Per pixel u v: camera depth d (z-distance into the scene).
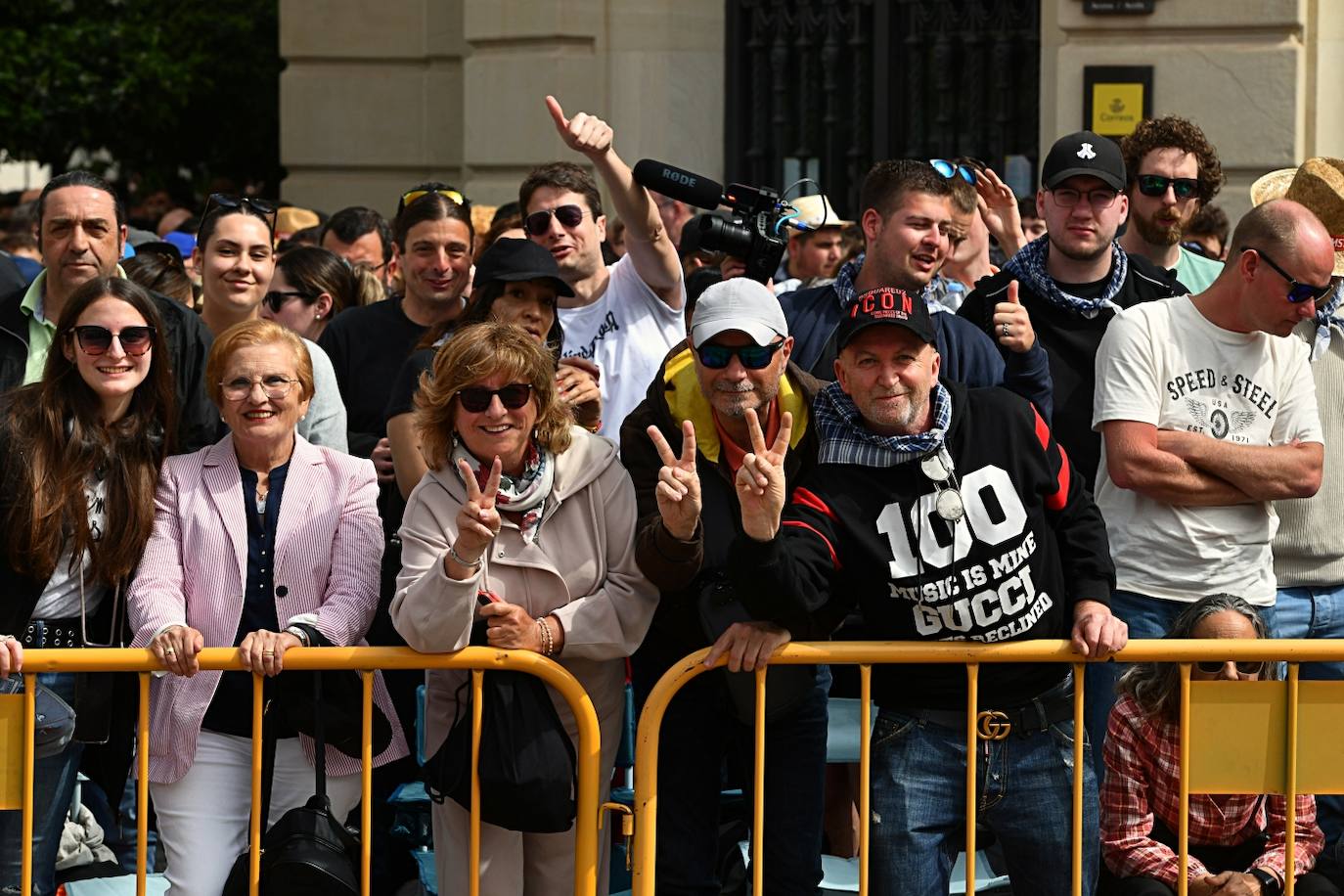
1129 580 6.41
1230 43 11.43
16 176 28.94
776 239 6.81
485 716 5.31
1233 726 5.40
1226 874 5.68
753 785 5.78
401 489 6.55
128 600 5.64
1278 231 6.12
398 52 14.66
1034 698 5.41
